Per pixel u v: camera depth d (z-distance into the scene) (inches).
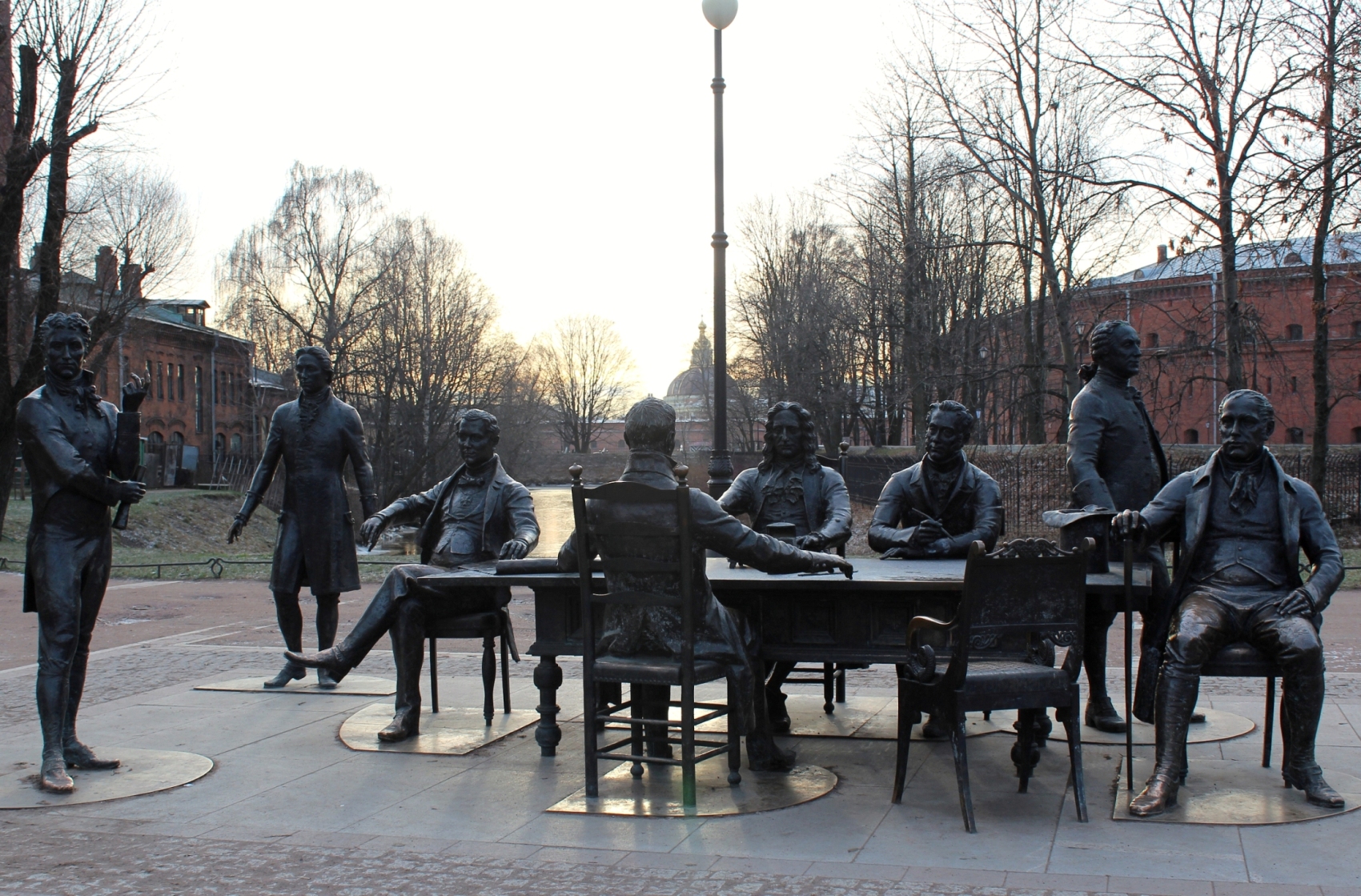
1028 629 205.3
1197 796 220.4
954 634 205.3
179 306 2477.9
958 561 278.1
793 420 309.7
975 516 292.5
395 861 189.2
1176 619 222.7
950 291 1362.0
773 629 240.5
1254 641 217.8
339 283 1771.7
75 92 840.3
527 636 523.2
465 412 313.9
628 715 309.7
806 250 1962.4
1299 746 217.0
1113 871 178.7
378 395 1694.1
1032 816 211.2
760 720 241.6
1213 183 832.9
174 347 2306.8
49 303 908.0
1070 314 1089.4
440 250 1811.0
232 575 853.8
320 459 351.6
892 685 368.2
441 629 288.7
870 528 298.7
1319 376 887.7
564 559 246.2
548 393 4114.2
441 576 257.0
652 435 228.4
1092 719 287.6
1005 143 1000.9
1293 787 225.1
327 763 257.0
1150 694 230.5
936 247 1139.9
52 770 234.1
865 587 222.1
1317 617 222.4
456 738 278.7
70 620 242.2
